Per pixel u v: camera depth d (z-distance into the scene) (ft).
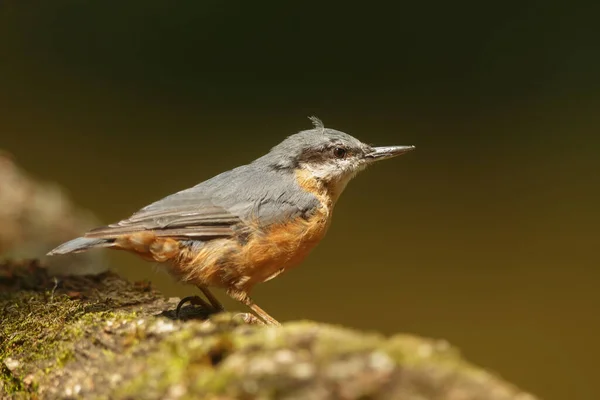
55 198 33.78
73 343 16.56
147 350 14.93
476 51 54.95
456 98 53.62
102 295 20.86
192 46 53.93
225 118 52.65
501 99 54.08
